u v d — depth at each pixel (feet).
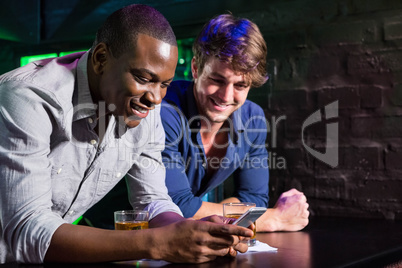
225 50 5.05
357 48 7.52
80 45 9.38
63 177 4.02
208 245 3.40
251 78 5.27
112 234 3.39
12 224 3.39
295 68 7.94
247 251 4.08
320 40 7.76
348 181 7.58
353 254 4.00
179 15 8.28
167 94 5.79
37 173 3.46
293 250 4.17
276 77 8.07
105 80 3.62
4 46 9.88
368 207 7.42
